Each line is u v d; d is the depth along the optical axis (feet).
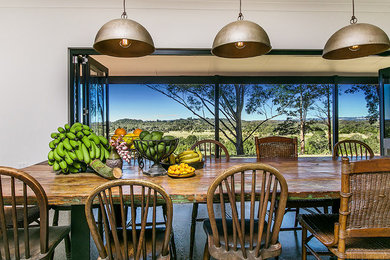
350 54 6.62
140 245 3.47
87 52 10.07
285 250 6.67
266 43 5.32
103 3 9.93
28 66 9.96
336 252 3.85
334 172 5.47
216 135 16.85
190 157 5.97
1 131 9.93
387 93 13.62
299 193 3.99
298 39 10.43
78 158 5.08
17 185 4.45
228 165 6.48
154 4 10.07
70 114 10.09
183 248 6.93
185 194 3.88
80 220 4.87
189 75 17.01
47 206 3.76
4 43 9.87
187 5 10.16
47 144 10.06
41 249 3.85
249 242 3.96
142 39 5.28
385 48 5.94
